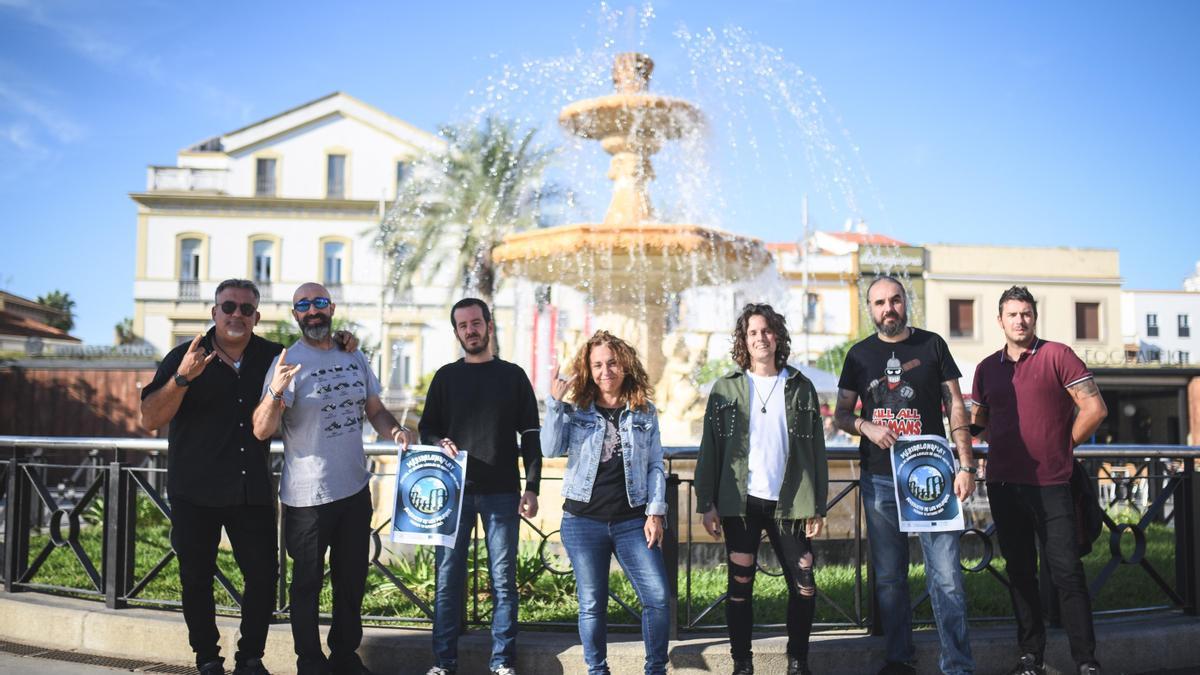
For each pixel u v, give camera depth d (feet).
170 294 132.16
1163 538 28.17
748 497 13.41
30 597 17.57
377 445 15.06
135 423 103.09
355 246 134.72
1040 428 13.83
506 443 13.96
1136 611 16.78
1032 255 137.28
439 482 13.60
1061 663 14.64
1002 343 135.74
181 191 132.57
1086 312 137.80
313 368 13.52
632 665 13.99
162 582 20.74
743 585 13.53
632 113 32.76
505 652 13.65
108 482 16.80
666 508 14.05
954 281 135.85
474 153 90.68
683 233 28.55
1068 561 13.58
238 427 13.58
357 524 13.73
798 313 137.90
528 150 91.09
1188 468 16.79
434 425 14.24
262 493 13.62
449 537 13.43
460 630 14.97
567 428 13.38
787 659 13.82
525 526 24.85
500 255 31.58
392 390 104.63
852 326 138.41
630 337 31.99
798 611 13.46
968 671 13.41
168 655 15.39
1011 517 14.19
